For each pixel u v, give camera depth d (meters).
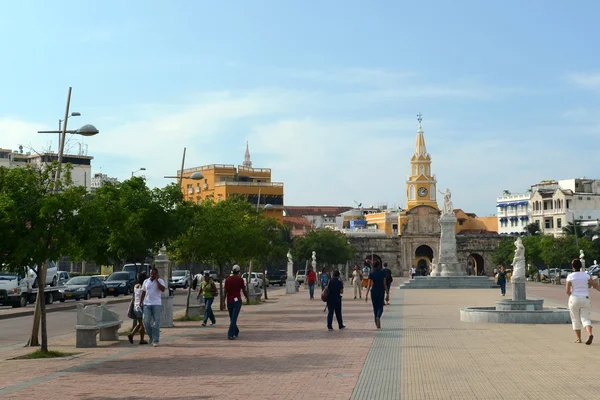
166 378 15.90
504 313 29.09
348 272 140.00
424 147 147.00
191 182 136.75
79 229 20.56
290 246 128.38
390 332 25.91
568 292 21.42
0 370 17.73
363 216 181.88
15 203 19.77
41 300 20.84
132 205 31.31
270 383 14.98
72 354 20.77
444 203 85.56
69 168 22.22
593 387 13.88
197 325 30.44
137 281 24.34
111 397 13.72
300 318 33.88
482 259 144.12
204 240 36.12
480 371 16.16
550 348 20.22
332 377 15.63
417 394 13.51
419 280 80.31
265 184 129.12
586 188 157.38
